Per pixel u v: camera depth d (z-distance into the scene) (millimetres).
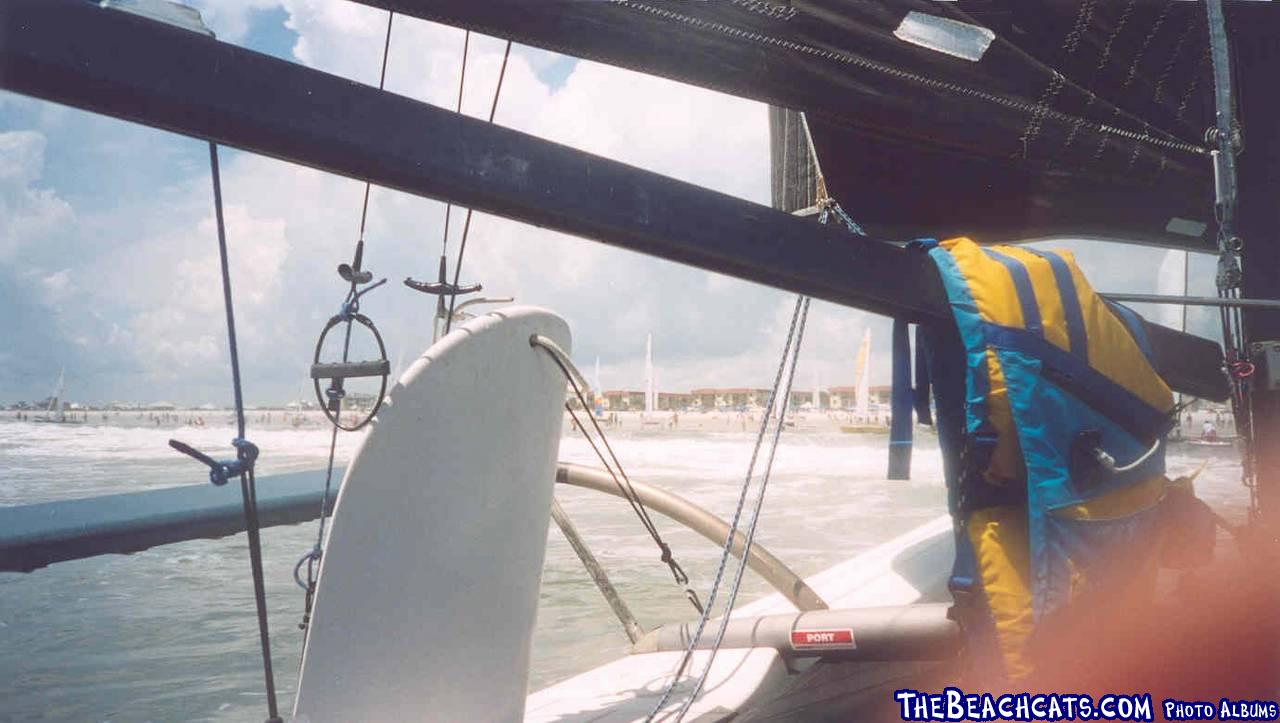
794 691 1816
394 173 959
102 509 1958
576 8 1167
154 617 4223
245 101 869
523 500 1348
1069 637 1423
